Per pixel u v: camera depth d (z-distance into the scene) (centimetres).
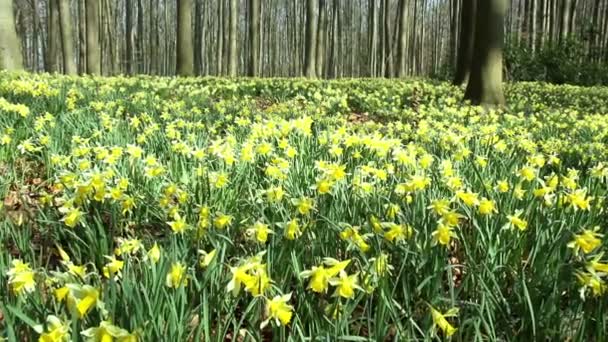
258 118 607
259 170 404
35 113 608
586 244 217
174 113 658
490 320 194
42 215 301
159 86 974
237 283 182
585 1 3222
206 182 345
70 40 1998
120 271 220
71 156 430
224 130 604
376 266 210
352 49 5000
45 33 4744
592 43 2478
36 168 469
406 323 204
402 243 248
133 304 181
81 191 282
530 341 204
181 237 261
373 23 3853
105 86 897
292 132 514
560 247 244
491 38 968
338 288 183
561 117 841
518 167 427
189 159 431
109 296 191
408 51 4284
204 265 208
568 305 220
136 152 370
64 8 1977
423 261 229
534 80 2153
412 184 293
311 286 182
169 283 189
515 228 267
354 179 319
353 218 288
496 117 791
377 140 406
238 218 292
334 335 187
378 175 334
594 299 208
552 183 299
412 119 819
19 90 737
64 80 1036
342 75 5016
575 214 291
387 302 200
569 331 209
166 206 320
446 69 2269
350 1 4994
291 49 5334
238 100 903
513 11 4125
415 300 229
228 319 193
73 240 280
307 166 401
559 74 2128
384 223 238
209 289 222
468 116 831
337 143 441
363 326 228
